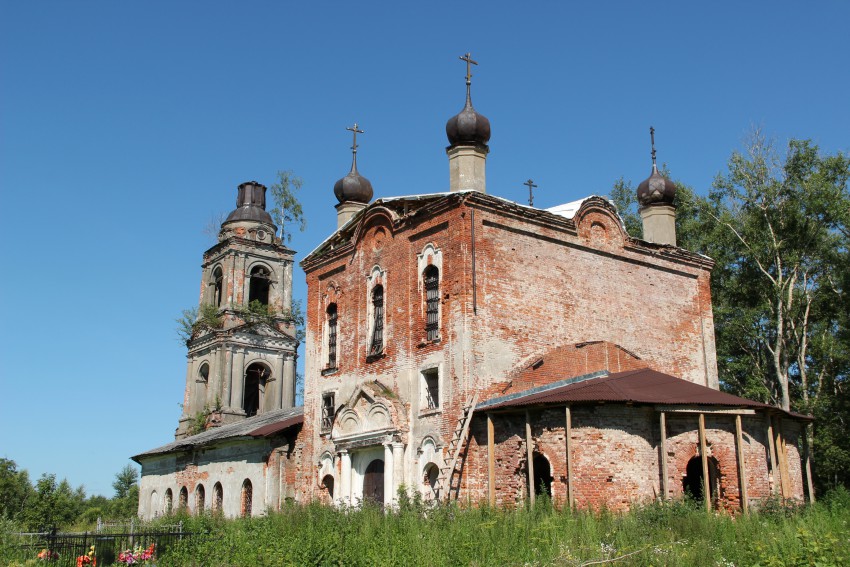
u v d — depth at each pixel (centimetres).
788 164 4072
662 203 3509
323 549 1756
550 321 2827
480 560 1600
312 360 3372
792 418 2641
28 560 1991
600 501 2275
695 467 2522
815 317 4278
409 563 1616
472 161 2927
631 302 3081
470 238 2709
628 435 2347
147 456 4828
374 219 3117
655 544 1670
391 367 2912
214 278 5997
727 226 4169
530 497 2306
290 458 3466
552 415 2398
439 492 2511
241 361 5619
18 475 5691
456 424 2583
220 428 4838
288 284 5972
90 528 4447
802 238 4012
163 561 2009
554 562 1523
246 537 2144
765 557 1484
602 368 2809
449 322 2683
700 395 2417
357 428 2961
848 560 1403
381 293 3072
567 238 2944
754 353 4347
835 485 3691
